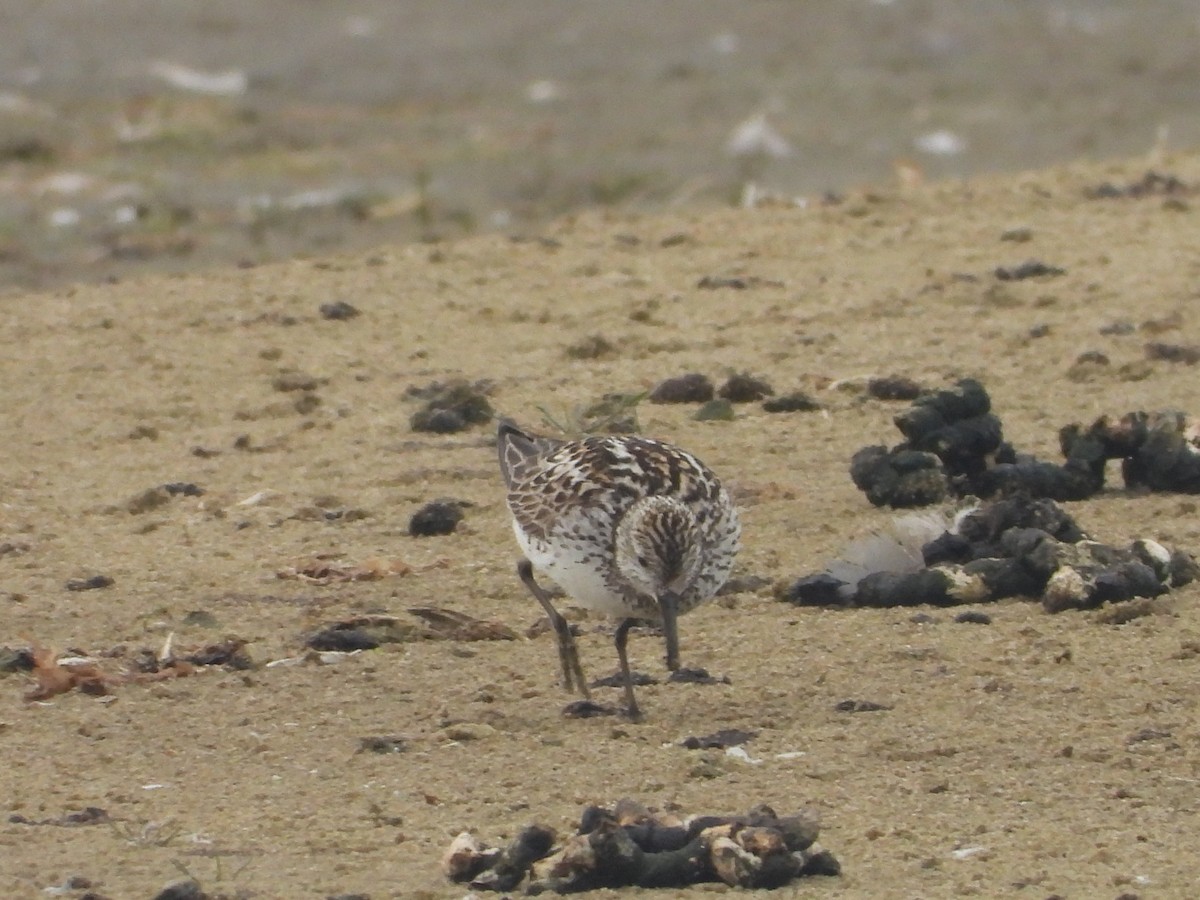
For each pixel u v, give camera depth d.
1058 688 9.62
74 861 7.64
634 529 9.43
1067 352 16.47
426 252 20.70
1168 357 16.09
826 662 10.14
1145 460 13.05
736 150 30.27
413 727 9.37
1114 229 20.53
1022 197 22.17
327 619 11.05
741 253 20.20
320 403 15.77
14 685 10.09
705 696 9.68
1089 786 8.41
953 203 22.09
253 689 9.95
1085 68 36.59
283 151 30.12
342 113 33.34
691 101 34.34
